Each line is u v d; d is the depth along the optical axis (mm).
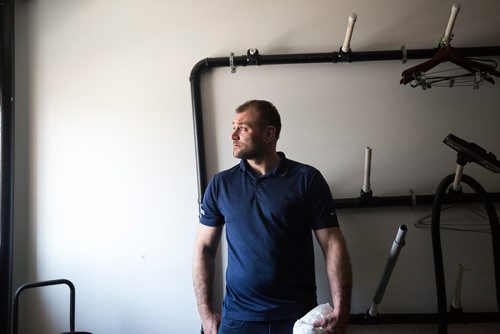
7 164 1860
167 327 1893
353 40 1920
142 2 1984
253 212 1437
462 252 1845
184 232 1914
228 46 1943
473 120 1880
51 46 1996
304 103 1911
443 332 1640
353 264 1857
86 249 1932
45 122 1978
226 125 1921
